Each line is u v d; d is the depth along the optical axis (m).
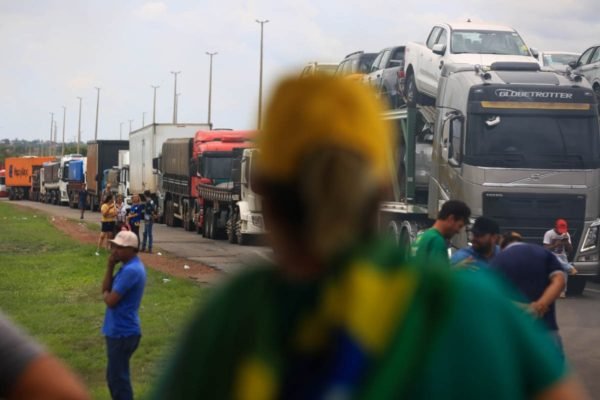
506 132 22.72
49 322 19.09
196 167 46.78
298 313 2.03
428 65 27.58
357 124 2.03
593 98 22.98
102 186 77.12
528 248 9.42
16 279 27.36
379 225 2.08
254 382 2.02
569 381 2.00
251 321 2.06
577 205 22.84
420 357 1.91
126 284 11.04
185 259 33.69
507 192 22.62
